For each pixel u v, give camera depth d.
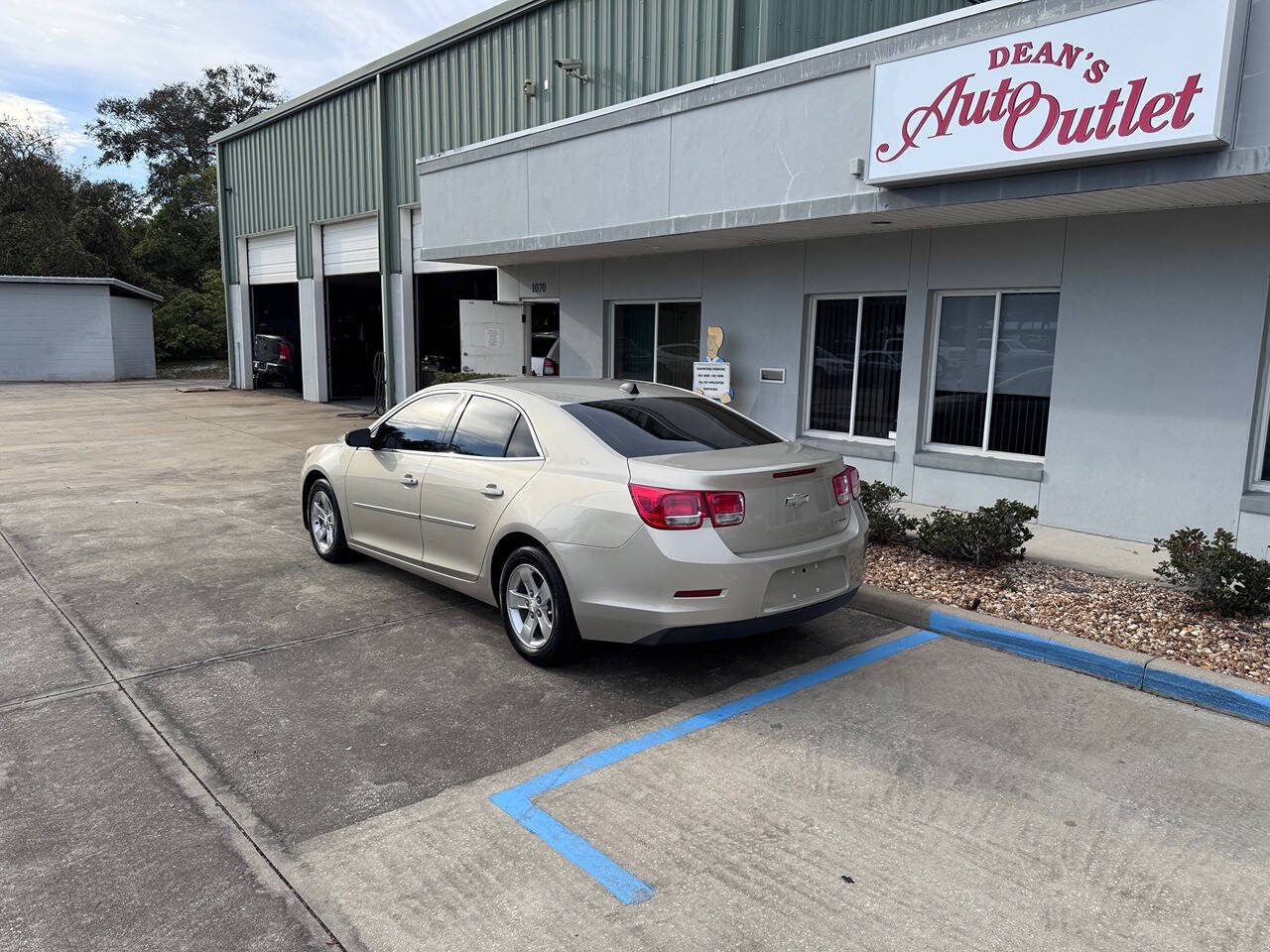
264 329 25.31
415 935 2.81
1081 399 7.88
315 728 4.28
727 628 4.47
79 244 35.66
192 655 5.18
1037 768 3.95
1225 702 4.54
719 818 3.52
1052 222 7.88
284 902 2.96
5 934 2.78
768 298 10.27
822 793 3.72
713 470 4.47
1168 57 5.70
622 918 2.90
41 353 28.27
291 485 10.66
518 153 11.16
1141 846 3.35
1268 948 2.79
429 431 6.03
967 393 8.91
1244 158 5.64
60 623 5.70
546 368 13.58
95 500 9.66
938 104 6.89
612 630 4.63
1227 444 7.10
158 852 3.24
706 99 8.82
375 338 22.97
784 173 8.24
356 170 19.03
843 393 9.91
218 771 3.85
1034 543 7.55
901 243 8.95
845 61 7.62
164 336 36.06
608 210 10.03
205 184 43.75
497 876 3.13
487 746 4.12
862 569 5.25
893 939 2.81
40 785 3.70
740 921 2.89
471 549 5.42
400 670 5.02
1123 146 5.95
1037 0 6.34
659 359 11.94
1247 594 5.44
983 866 3.21
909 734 4.29
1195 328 7.17
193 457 12.73
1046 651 5.24
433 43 15.99
